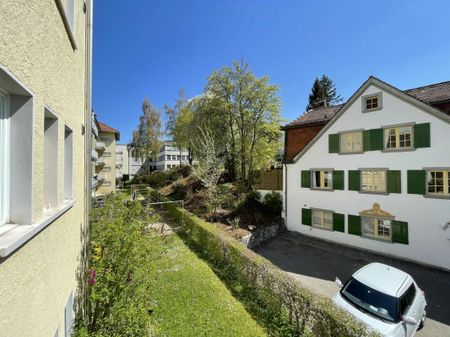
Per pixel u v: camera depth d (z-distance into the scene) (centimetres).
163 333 539
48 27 252
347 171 1427
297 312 605
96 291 465
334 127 1486
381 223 1311
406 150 1207
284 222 1759
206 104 2473
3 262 149
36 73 212
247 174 2362
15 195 195
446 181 1107
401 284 660
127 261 505
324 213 1555
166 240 779
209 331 557
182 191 2622
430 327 724
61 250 305
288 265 1184
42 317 226
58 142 302
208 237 1120
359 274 710
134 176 5700
